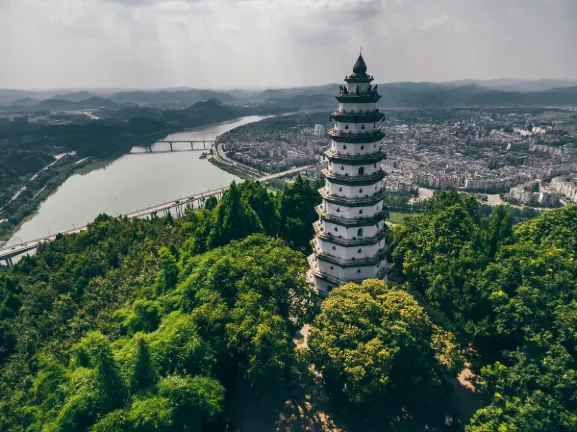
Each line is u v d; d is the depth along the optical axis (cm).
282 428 7831
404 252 10981
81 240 17050
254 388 8888
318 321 8356
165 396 6862
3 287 13700
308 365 9425
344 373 7256
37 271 15500
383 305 8169
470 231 10981
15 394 8781
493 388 7506
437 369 7412
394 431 7681
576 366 6981
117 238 16550
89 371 7594
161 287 11194
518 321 7812
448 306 9256
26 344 10450
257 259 9762
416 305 8125
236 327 7900
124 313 10306
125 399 6975
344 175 9562
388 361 7219
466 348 9194
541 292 8131
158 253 13588
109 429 6309
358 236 10044
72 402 6794
